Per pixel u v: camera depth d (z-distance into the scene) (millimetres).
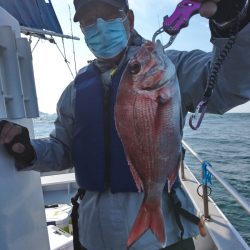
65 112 1062
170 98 641
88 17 898
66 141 1066
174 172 678
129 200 874
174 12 646
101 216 899
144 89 636
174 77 649
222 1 604
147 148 656
